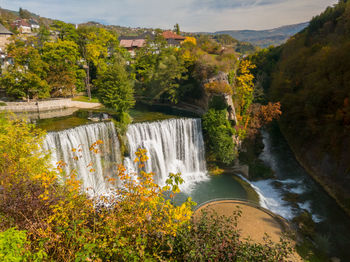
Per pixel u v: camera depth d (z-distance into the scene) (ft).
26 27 482.69
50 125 119.65
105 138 106.42
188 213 30.89
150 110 167.32
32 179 33.88
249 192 110.63
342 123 106.22
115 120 116.67
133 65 224.74
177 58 182.29
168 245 31.12
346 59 110.73
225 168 132.36
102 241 28.48
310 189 111.55
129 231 30.35
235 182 120.06
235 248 31.81
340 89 108.99
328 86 116.16
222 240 32.48
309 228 81.51
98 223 29.68
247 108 142.51
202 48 189.98
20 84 153.89
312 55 156.15
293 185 116.06
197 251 29.22
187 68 179.93
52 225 28.60
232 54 157.38
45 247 26.86
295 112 139.44
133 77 210.59
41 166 45.55
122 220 30.94
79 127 96.78
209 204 84.74
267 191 113.09
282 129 157.07
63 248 27.32
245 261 30.53
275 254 33.37
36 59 157.89
